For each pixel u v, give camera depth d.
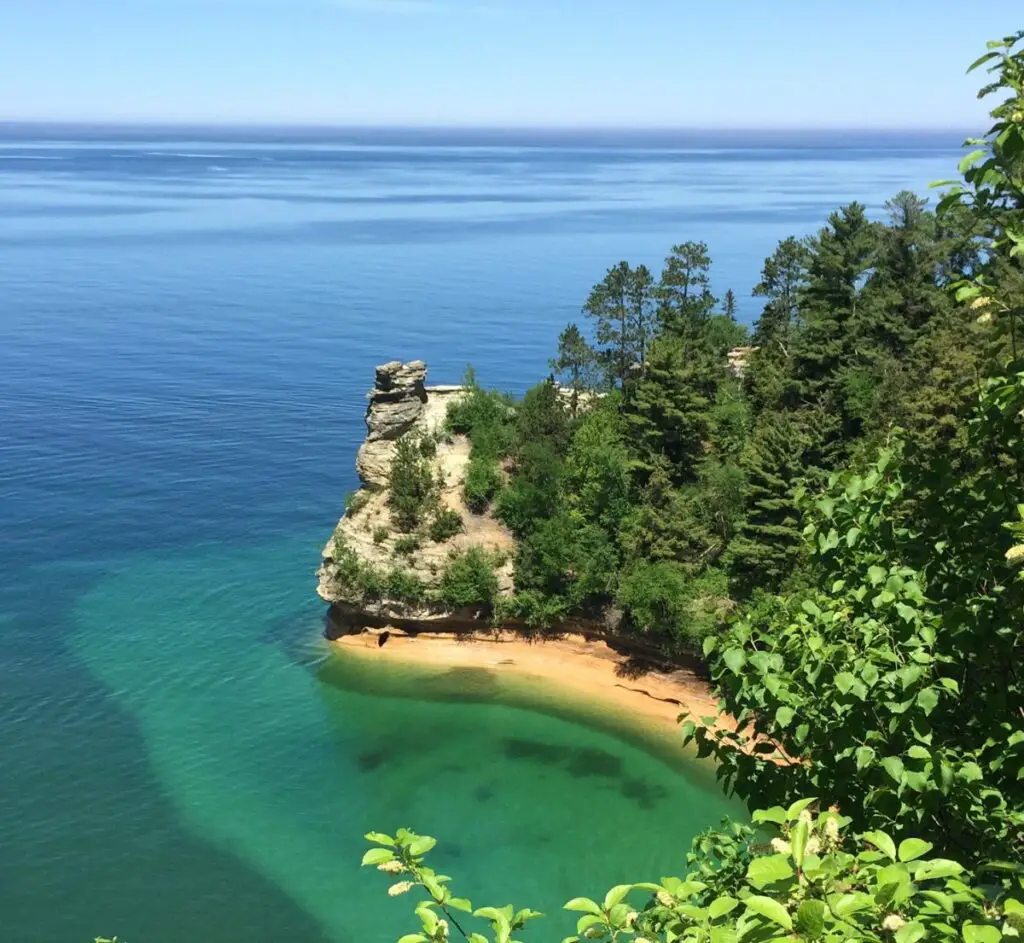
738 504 61.69
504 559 66.12
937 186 13.84
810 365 73.25
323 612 71.38
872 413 64.19
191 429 121.00
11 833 46.94
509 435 71.75
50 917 41.66
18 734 55.38
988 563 14.52
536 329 188.25
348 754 53.97
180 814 48.62
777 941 8.23
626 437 68.88
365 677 62.31
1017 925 8.29
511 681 61.50
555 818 48.19
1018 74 13.26
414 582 65.25
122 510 92.19
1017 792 13.91
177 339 175.25
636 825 47.69
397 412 72.00
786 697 13.91
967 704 14.79
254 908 42.28
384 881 44.00
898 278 78.50
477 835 46.94
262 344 173.25
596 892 43.00
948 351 56.22
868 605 15.27
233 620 70.12
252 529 88.31
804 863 9.09
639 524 63.25
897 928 8.30
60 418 123.94
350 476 104.44
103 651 65.25
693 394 67.38
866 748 13.20
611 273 87.25
